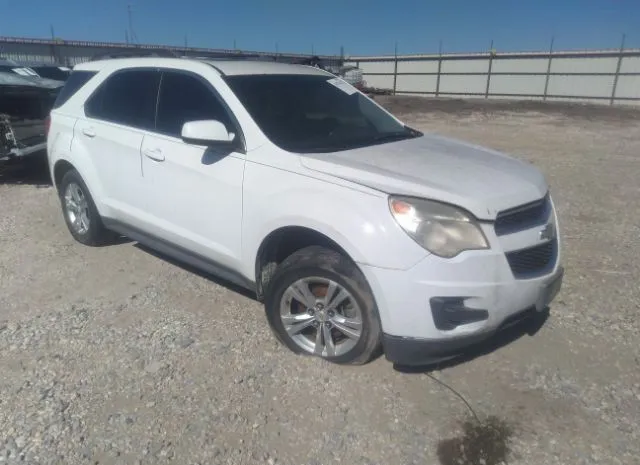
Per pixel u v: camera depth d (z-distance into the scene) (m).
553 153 11.94
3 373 3.40
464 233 2.97
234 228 3.76
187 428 2.92
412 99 33.88
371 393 3.19
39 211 6.90
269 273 3.71
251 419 2.99
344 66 39.72
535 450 2.78
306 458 2.72
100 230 5.38
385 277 3.00
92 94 5.13
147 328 3.95
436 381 3.31
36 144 8.29
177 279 4.79
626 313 4.15
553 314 4.12
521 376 3.37
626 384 3.29
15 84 8.02
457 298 2.95
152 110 4.47
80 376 3.37
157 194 4.34
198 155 3.97
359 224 3.06
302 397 3.16
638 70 30.45
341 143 3.88
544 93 34.03
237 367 3.45
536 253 3.27
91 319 4.09
